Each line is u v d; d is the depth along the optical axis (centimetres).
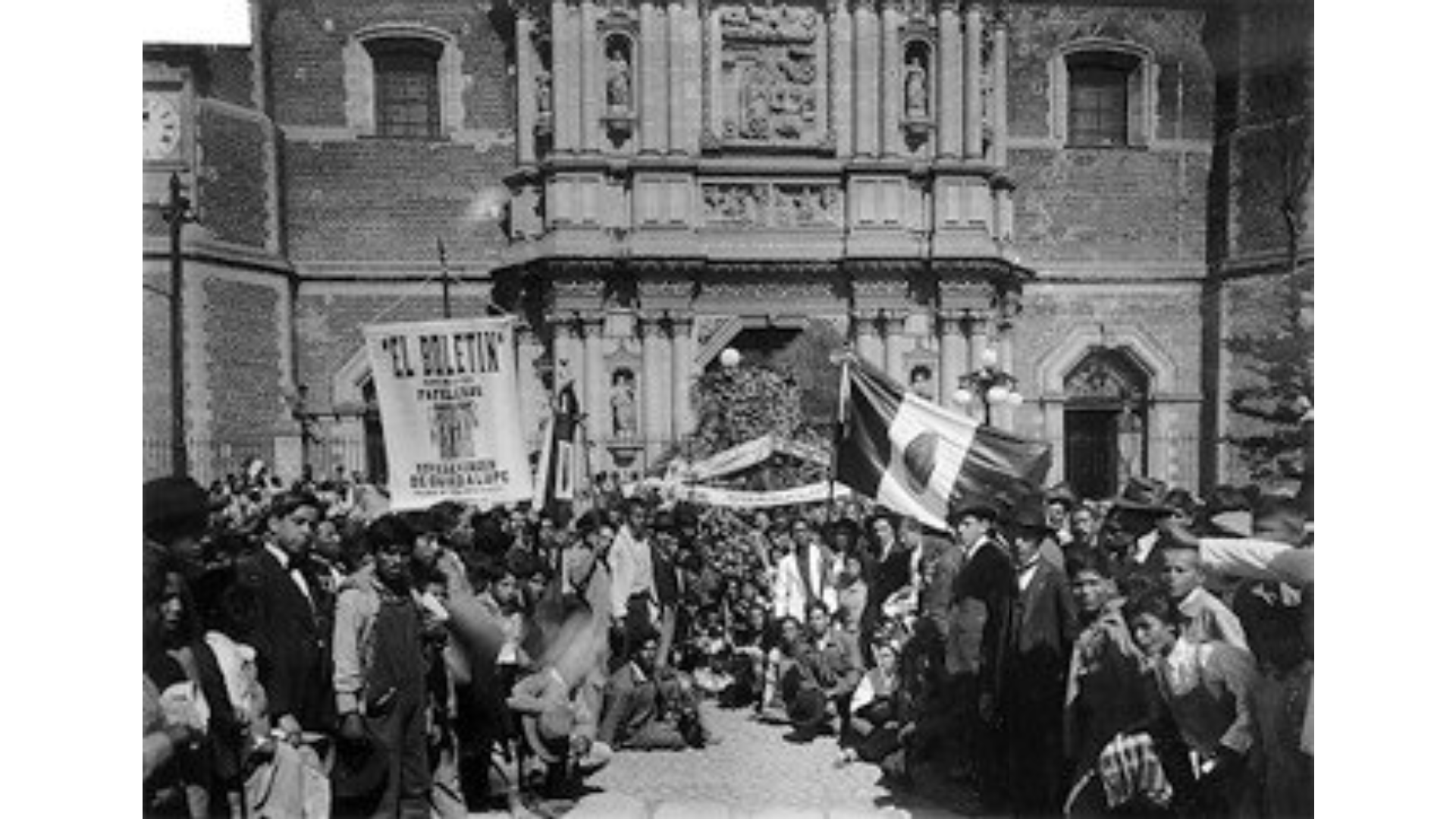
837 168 2412
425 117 2434
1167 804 796
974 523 999
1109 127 2473
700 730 1264
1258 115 2109
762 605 1526
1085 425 2462
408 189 2405
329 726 883
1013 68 2455
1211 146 2403
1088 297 2427
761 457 2209
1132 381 2448
